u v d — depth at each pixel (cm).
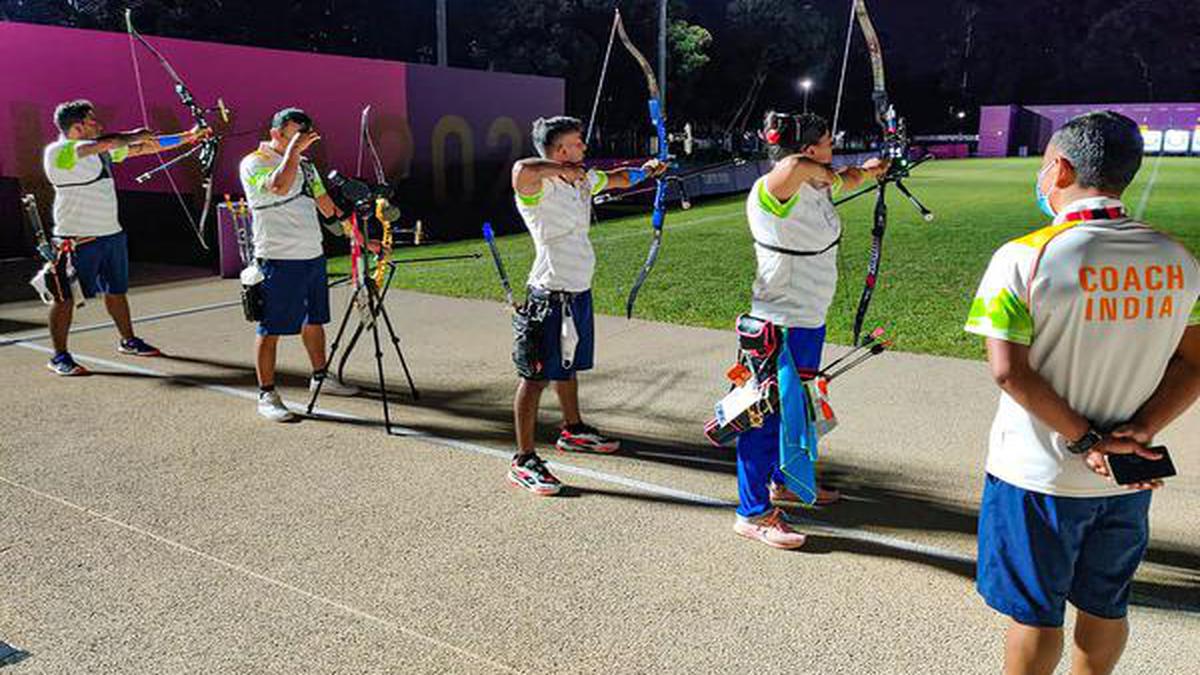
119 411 507
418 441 462
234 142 1253
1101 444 191
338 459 435
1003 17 5747
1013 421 206
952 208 1738
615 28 444
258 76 1272
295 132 480
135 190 1226
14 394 537
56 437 462
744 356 343
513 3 2941
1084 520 199
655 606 300
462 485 404
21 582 313
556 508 379
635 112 3503
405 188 1534
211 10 2488
